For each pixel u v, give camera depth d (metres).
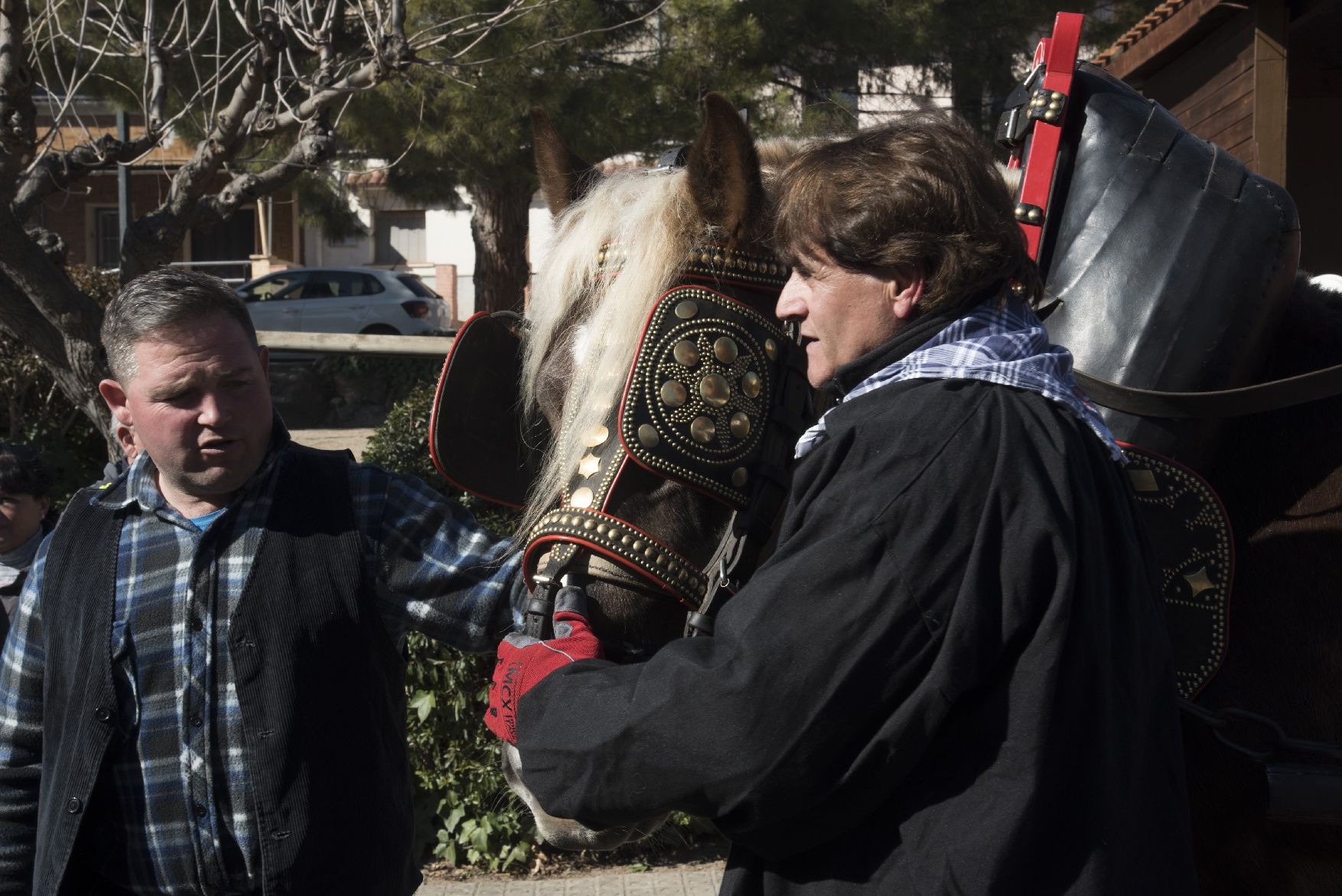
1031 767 1.01
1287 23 3.88
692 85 7.51
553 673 1.23
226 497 1.70
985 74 8.34
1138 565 1.12
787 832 1.12
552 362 1.45
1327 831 1.48
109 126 12.11
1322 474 1.53
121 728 1.63
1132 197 1.52
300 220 12.23
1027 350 1.17
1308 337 1.61
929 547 1.05
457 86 6.93
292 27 4.42
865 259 1.15
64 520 1.74
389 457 4.11
